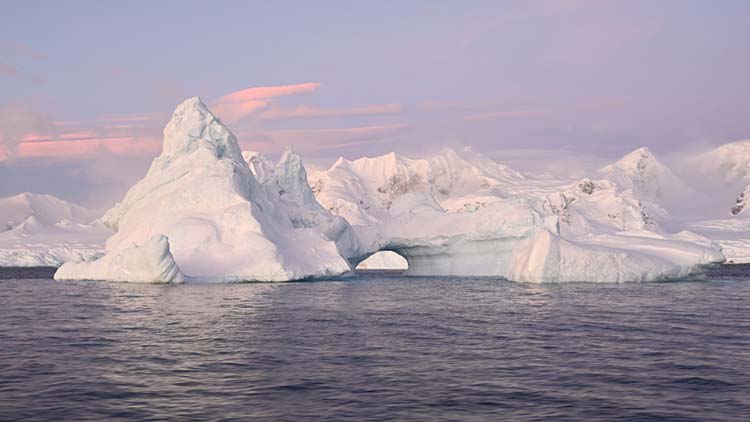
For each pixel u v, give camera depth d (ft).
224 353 90.68
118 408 62.13
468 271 310.86
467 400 65.26
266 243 233.35
